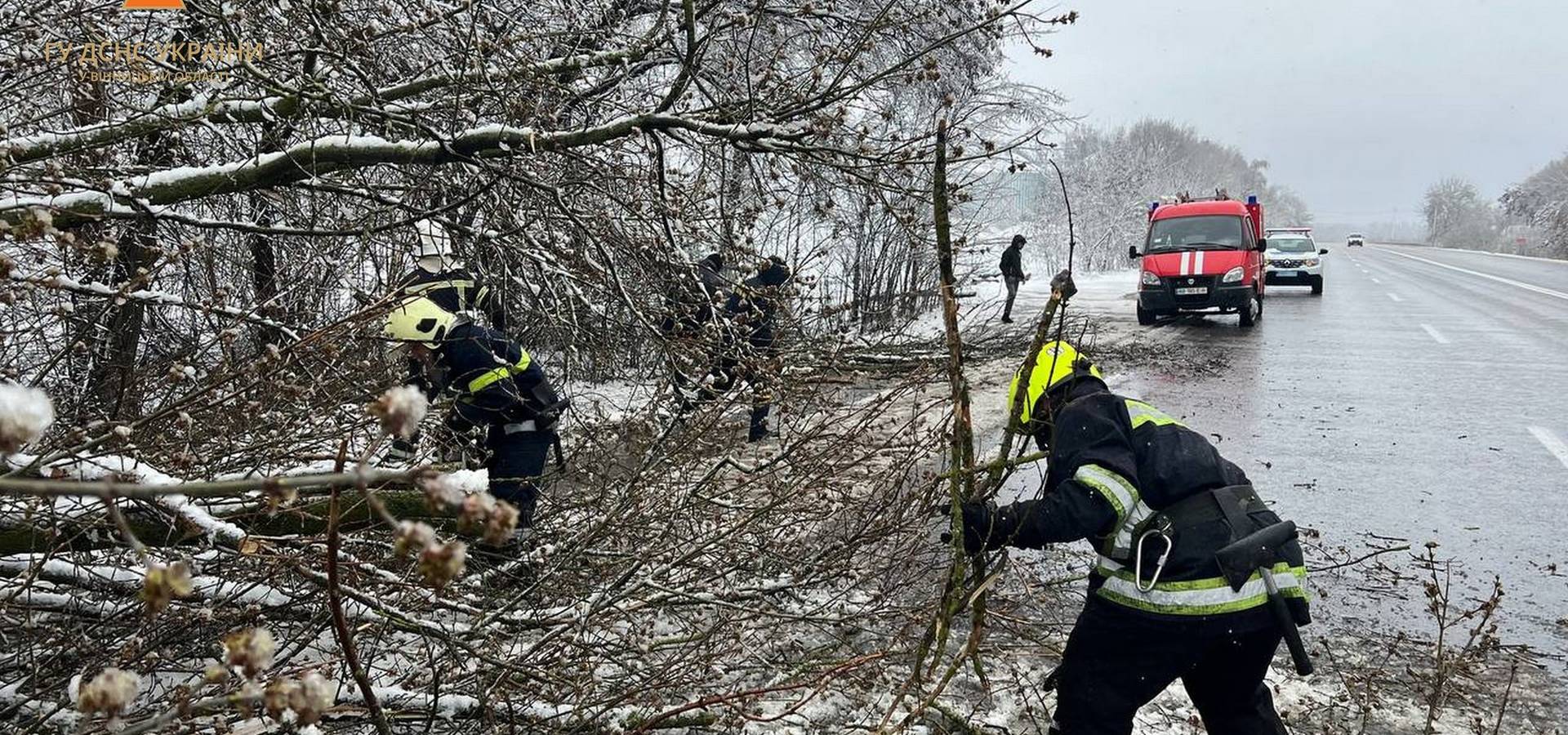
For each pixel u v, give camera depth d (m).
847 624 4.03
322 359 3.65
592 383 7.14
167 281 5.66
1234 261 17.16
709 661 3.39
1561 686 4.05
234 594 2.98
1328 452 7.97
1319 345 14.83
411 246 4.88
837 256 11.27
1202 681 3.03
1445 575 5.30
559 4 6.28
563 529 4.34
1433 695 3.71
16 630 3.08
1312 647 4.41
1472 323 17.92
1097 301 25.36
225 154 5.90
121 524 1.08
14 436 0.80
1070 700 2.88
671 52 5.67
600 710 3.05
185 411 3.06
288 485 1.03
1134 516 2.75
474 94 5.26
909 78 5.03
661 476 4.26
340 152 4.71
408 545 0.96
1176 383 11.17
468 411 4.28
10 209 3.52
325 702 1.08
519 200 5.61
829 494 4.68
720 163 6.05
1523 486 7.02
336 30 4.88
